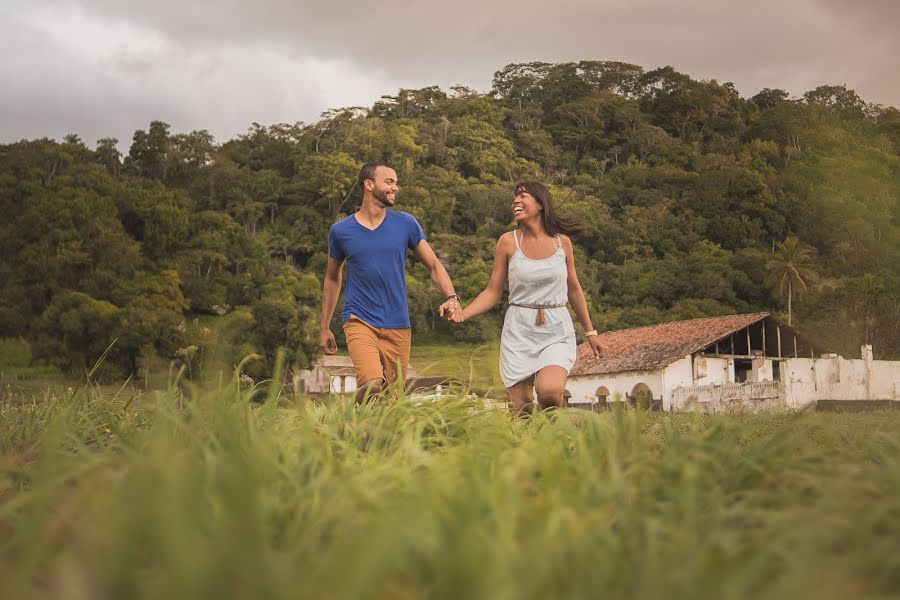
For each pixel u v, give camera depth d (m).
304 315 53.69
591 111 164.75
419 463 2.24
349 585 0.87
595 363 47.62
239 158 144.50
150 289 91.38
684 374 43.94
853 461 2.20
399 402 3.37
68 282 92.50
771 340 48.75
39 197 99.62
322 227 127.75
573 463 2.22
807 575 1.02
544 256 5.82
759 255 102.56
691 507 1.56
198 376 2.66
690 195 126.62
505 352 5.82
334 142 142.12
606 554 1.26
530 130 161.25
